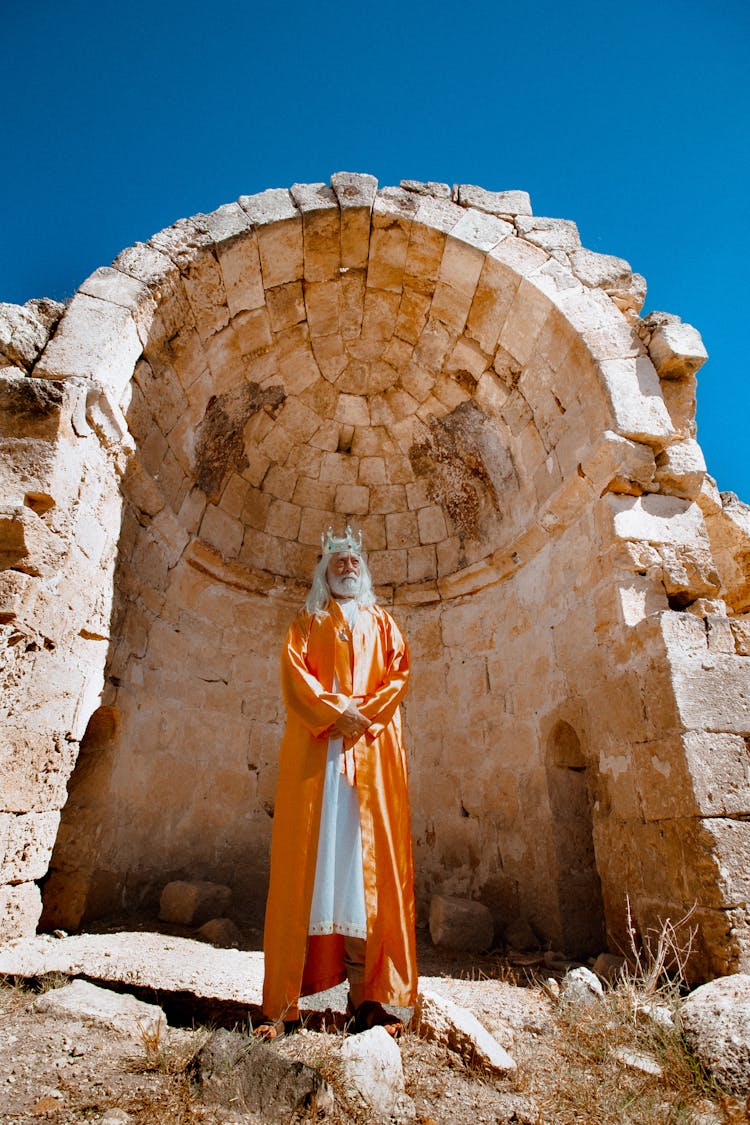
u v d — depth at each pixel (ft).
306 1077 7.14
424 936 17.08
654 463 16.49
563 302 18.49
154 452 18.78
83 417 14.78
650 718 13.56
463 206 20.21
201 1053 7.53
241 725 21.52
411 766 21.58
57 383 14.28
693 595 15.58
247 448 23.49
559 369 18.81
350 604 11.05
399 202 19.69
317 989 9.18
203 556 21.36
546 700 17.92
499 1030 9.70
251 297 19.94
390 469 25.46
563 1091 7.88
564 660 17.28
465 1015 9.06
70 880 15.12
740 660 13.52
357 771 9.50
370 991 8.77
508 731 19.36
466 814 20.03
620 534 15.57
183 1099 6.95
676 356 17.34
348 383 23.89
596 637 15.90
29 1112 6.58
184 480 20.68
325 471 25.39
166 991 10.15
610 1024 9.57
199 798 19.72
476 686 21.09
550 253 19.47
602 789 15.11
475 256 19.39
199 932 15.19
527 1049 9.11
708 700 13.02
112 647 16.49
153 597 18.88
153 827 18.04
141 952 12.53
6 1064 7.48
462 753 20.76
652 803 13.25
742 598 22.00
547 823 16.94
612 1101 7.66
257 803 21.11
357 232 19.70
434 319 21.36
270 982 8.70
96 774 16.38
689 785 12.30
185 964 11.71
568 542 17.84
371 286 20.99
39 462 13.48
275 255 19.51
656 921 12.74
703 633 13.78
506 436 21.39
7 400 13.87
